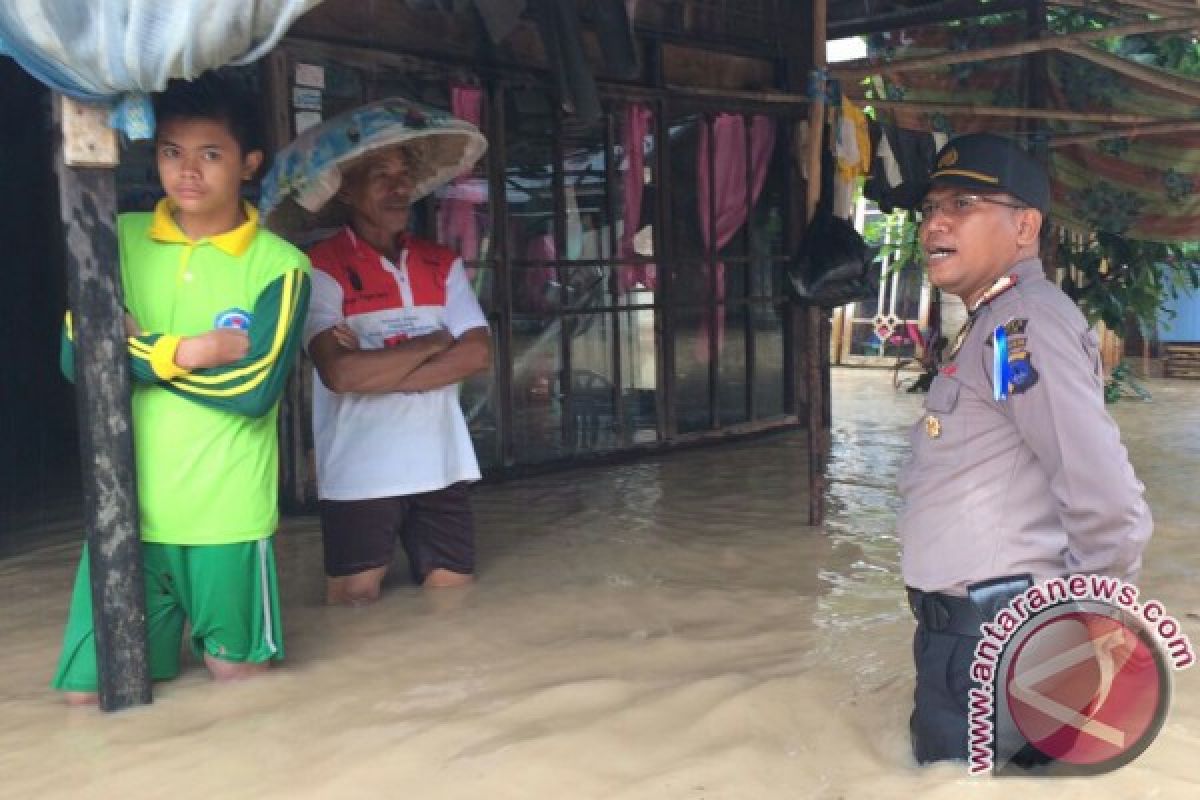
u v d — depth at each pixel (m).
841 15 7.97
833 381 12.38
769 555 4.63
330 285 3.92
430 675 3.22
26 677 3.29
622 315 6.98
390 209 4.02
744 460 7.10
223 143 2.91
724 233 7.62
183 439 2.95
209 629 3.10
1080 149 7.63
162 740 2.77
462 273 4.24
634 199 6.92
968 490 2.27
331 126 3.85
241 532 3.04
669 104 7.07
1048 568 2.23
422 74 5.81
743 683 3.02
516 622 3.73
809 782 2.44
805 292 5.04
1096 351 2.16
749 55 7.57
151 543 3.01
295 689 3.12
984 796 2.26
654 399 7.25
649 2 6.89
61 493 6.29
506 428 6.36
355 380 3.79
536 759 2.59
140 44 2.60
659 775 2.49
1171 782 2.30
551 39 4.99
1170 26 5.32
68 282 2.84
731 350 7.79
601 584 4.20
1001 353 2.15
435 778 2.52
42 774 2.60
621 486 6.23
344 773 2.56
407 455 3.95
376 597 4.07
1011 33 7.41
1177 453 7.17
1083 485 2.07
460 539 4.21
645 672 3.19
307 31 5.37
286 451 5.52
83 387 2.84
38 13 2.53
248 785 2.52
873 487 6.18
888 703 2.89
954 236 2.27
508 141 6.26
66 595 4.23
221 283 2.97
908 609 3.80
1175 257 9.52
